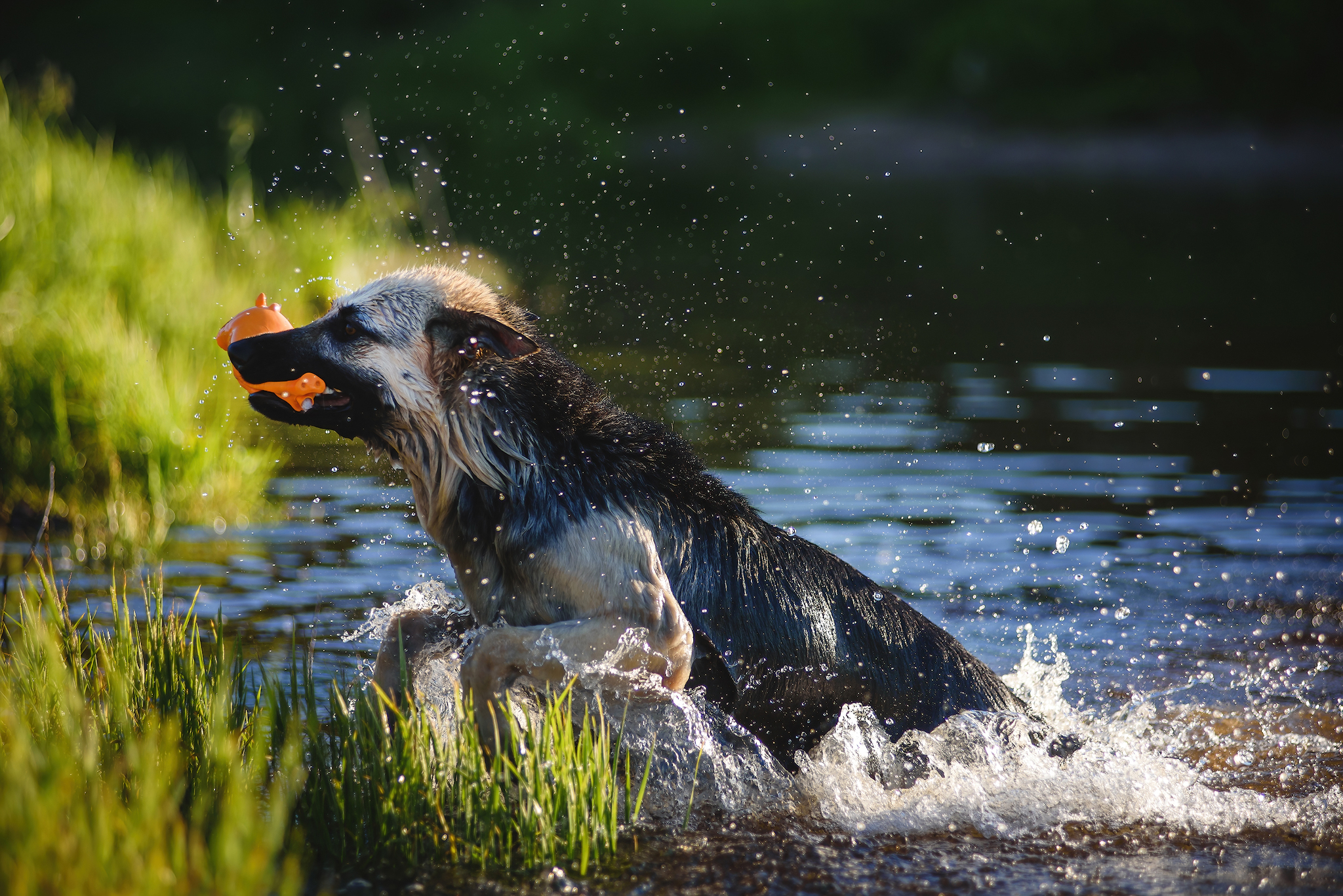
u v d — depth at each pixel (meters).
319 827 14.21
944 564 25.06
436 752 14.84
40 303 30.44
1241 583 24.27
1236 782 16.95
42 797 11.52
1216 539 26.64
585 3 142.00
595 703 16.03
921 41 139.88
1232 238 74.94
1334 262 66.50
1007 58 131.38
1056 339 48.94
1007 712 17.14
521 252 65.12
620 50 139.12
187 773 14.73
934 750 16.59
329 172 87.50
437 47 137.50
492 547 15.93
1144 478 30.73
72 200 34.53
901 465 31.62
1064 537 26.55
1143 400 38.53
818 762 16.58
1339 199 89.06
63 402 27.78
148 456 27.53
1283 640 21.84
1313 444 33.50
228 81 126.81
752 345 47.88
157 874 11.12
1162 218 83.19
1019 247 73.56
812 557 17.14
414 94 124.00
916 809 15.97
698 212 86.56
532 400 15.90
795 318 53.66
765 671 16.16
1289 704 19.44
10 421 27.61
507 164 101.19
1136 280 62.78
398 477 31.27
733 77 139.62
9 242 31.20
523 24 141.25
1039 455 32.72
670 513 16.16
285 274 44.44
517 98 126.81
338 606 22.16
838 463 31.80
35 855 10.97
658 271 63.12
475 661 15.23
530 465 15.63
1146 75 124.69
